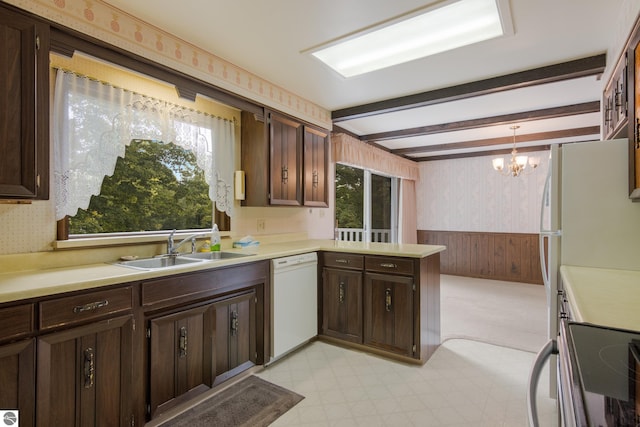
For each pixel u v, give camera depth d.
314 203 3.46
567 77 2.59
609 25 2.06
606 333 0.94
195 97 2.38
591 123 4.14
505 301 4.39
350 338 2.86
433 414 1.96
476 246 6.07
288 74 2.81
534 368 0.91
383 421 1.90
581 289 1.46
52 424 1.43
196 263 2.05
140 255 2.29
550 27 2.08
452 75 2.81
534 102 3.42
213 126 2.77
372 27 2.11
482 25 2.10
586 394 0.63
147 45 2.06
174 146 2.65
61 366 1.46
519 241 5.68
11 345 1.32
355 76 2.84
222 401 2.09
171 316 1.89
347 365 2.59
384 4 1.88
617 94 2.03
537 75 2.65
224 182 2.86
